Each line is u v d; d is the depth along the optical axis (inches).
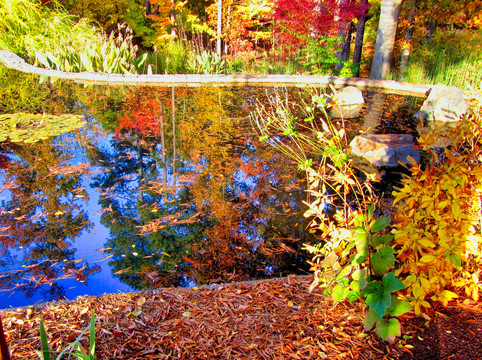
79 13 561.6
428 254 73.9
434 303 78.7
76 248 114.2
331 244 83.9
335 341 69.5
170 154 198.1
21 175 167.0
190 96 337.4
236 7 612.7
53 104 294.8
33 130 228.5
